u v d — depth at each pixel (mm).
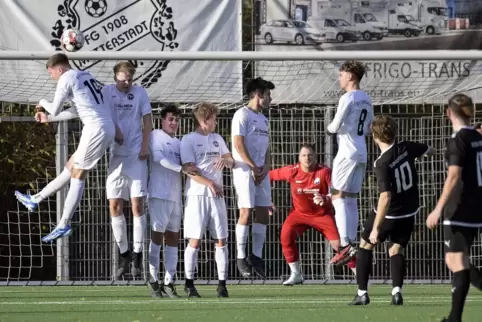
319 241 52750
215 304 35125
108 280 51812
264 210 44062
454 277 24516
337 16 53719
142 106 40312
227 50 53750
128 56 44438
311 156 46250
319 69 53719
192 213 39625
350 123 41750
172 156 39438
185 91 53594
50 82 53281
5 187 57375
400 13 53719
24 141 57438
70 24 53438
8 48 53312
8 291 44812
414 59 44688
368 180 53250
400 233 32406
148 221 51656
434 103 53812
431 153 32188
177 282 50250
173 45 53719
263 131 43312
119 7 53562
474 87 53500
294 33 53812
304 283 50344
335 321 27453
